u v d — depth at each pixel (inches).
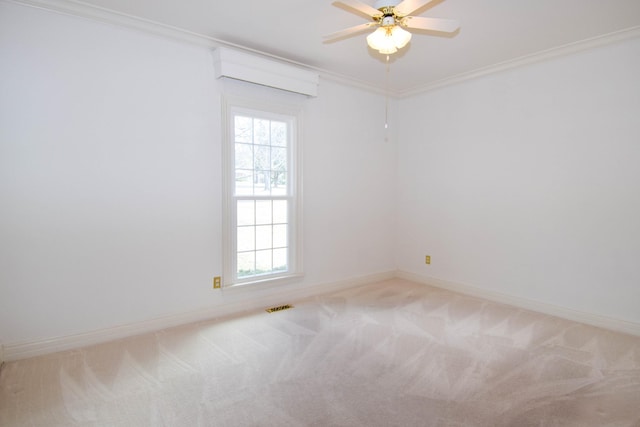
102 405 75.9
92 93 102.6
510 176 142.8
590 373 89.8
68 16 98.3
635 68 112.1
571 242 127.3
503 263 146.1
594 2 94.3
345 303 144.6
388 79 160.4
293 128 145.4
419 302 146.3
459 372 90.2
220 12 101.9
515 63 137.1
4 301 93.2
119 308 109.4
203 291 125.1
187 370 90.4
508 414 73.6
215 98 124.4
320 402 77.4
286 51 129.8
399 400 78.2
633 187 113.7
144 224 112.7
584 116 122.7
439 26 84.4
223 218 127.3
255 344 105.8
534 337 111.8
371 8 79.7
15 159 93.0
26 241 95.3
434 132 169.8
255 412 73.9
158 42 112.8
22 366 91.6
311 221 154.3
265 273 141.6
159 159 114.3
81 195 102.2
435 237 171.3
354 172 168.7
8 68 91.4
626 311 115.8
